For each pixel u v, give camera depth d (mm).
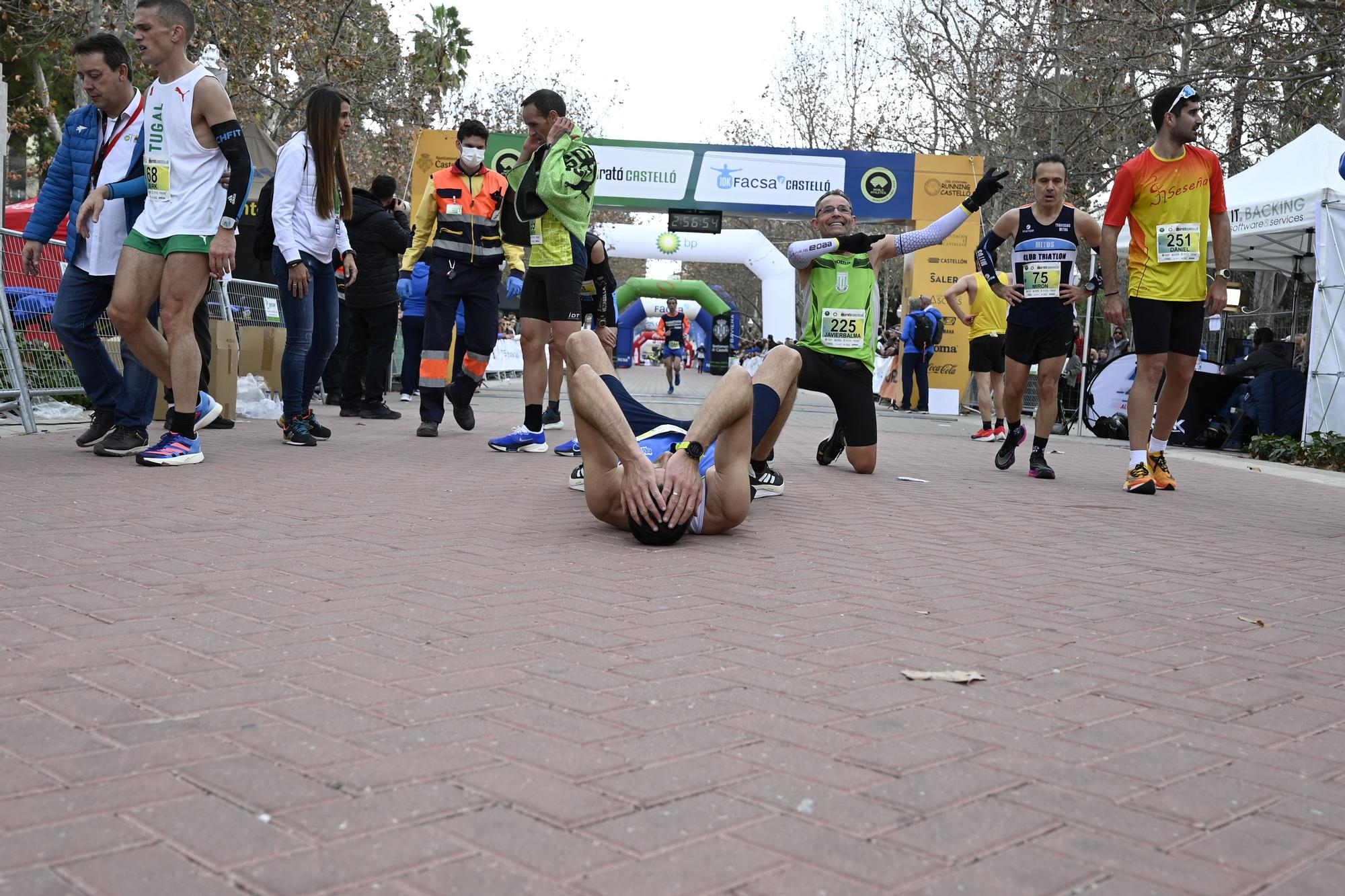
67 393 9539
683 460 4723
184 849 1834
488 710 2557
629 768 2242
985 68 25531
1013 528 5969
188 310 6770
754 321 70000
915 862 1883
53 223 7340
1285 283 20922
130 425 7254
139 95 7129
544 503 5984
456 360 17625
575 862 1833
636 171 20156
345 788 2094
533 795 2090
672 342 28297
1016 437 9539
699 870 1820
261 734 2357
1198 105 7812
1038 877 1850
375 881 1747
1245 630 3734
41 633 3074
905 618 3664
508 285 20172
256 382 11359
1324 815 2164
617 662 2990
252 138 14820
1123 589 4375
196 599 3523
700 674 2918
